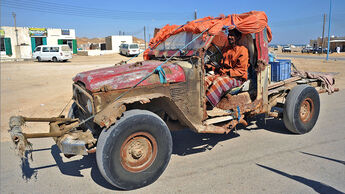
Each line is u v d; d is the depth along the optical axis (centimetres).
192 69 406
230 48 492
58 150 496
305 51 5291
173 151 477
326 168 395
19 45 3275
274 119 659
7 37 3234
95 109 348
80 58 3212
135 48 3525
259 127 602
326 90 606
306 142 502
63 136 353
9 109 791
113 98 356
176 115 418
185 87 400
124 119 326
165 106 408
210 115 438
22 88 1155
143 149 349
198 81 410
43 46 2647
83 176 395
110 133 318
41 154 477
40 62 2588
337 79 1342
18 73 1675
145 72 384
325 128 583
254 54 489
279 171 389
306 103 546
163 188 352
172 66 401
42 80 1384
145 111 350
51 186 366
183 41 460
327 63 2356
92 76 366
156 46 532
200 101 414
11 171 411
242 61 457
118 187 337
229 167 406
